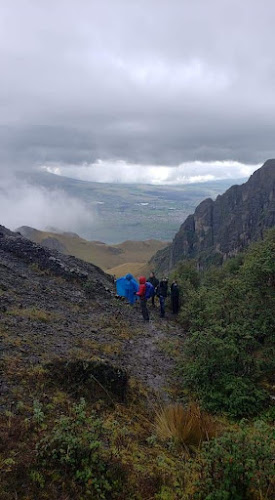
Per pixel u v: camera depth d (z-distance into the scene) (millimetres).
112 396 8734
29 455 5430
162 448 7070
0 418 6266
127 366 11148
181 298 20031
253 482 5180
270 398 9531
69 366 8805
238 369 10102
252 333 11047
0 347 9227
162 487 5555
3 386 7426
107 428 7152
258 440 5719
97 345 11867
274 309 11633
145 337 14258
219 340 10070
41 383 8023
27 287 15992
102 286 19438
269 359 10711
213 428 7723
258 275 12289
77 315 14750
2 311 12219
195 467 5812
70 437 5547
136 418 8289
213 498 5027
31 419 6461
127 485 5473
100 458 5656
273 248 12562
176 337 14820
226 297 12578
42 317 12719
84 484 5180
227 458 5348
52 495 4922
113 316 15805
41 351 9719
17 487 4891
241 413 8852
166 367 11875
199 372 10086
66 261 22031
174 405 9062
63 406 7484
